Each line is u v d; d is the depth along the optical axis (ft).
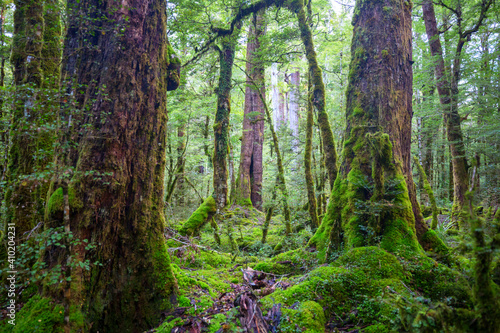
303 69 38.04
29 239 11.54
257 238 26.78
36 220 12.98
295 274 15.28
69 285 8.04
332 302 10.94
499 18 32.04
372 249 12.73
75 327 8.40
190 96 34.12
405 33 16.87
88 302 9.24
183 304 10.87
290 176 35.29
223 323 9.50
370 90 16.07
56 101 9.71
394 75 16.02
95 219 9.52
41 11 13.61
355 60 16.98
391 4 16.46
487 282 5.83
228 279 15.24
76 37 10.76
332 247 15.12
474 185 6.24
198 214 23.53
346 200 15.67
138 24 11.00
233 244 22.52
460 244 6.39
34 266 7.72
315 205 21.38
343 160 16.76
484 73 32.76
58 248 9.16
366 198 14.99
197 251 18.57
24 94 10.55
